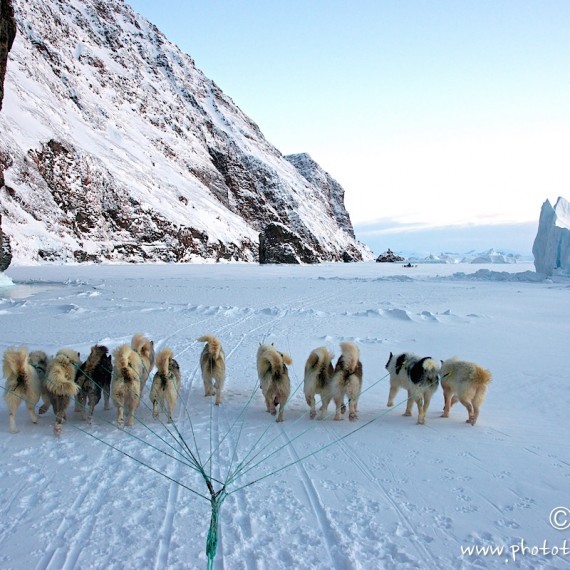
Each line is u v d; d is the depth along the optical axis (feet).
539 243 161.99
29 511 15.52
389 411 25.91
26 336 43.96
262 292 90.33
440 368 24.43
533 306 70.79
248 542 13.89
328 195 589.73
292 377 32.58
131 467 18.71
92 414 24.23
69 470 18.43
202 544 13.79
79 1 456.45
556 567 12.80
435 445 20.88
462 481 17.54
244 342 43.14
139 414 25.16
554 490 16.88
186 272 162.40
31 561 13.05
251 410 26.00
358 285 109.81
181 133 416.87
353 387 23.65
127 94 399.44
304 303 73.72
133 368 23.81
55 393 21.85
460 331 48.88
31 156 224.33
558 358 37.27
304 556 13.30
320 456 19.77
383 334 47.14
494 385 30.32
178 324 52.47
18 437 21.72
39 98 277.85
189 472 18.29
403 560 13.10
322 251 416.87
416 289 99.55
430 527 14.66
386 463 19.07
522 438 21.65
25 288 97.81
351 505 15.90
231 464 19.03
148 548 13.62
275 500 16.21
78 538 14.07
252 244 342.44
